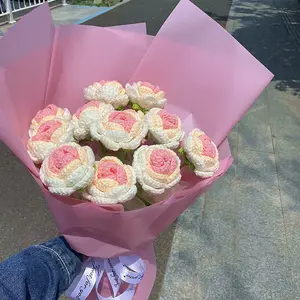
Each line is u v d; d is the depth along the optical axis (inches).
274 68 268.8
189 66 48.6
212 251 110.0
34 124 43.4
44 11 44.8
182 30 48.5
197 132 42.8
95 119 42.0
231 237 116.0
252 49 309.4
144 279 48.0
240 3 497.4
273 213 128.3
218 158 44.5
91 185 36.8
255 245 114.0
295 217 127.3
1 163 144.3
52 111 44.1
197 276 101.3
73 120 43.9
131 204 41.9
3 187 131.2
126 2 454.3
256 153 164.4
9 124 38.6
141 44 51.0
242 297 97.0
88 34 49.3
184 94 49.3
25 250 39.9
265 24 392.2
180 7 48.5
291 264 108.3
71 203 38.2
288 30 373.1
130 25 52.7
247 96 45.0
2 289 34.3
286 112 205.2
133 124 39.8
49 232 113.4
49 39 45.3
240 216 125.3
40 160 39.4
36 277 36.7
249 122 190.4
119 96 45.6
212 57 47.4
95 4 424.2
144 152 39.0
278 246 114.5
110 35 50.4
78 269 42.5
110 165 37.8
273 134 181.6
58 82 48.5
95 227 38.9
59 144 39.6
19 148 37.9
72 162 35.2
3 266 36.4
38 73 45.2
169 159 38.7
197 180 44.1
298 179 148.7
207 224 120.1
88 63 49.9
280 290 100.0
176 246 110.3
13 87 42.6
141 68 50.9
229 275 102.7
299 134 183.9
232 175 146.9
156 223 40.2
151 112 43.2
